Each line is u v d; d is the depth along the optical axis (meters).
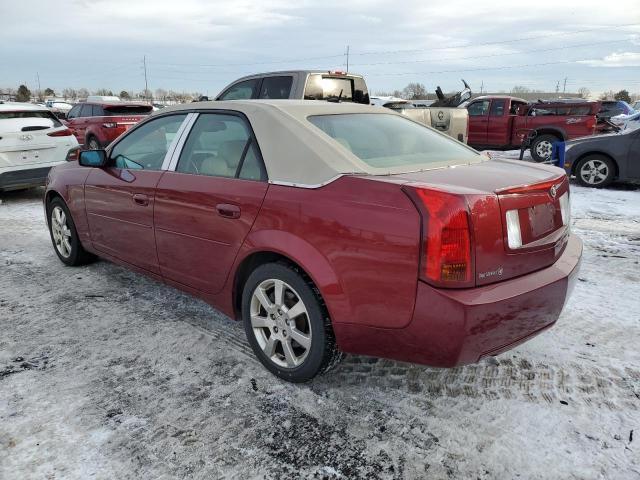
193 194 3.27
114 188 4.01
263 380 3.01
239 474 2.28
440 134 3.69
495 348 2.43
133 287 4.48
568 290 2.67
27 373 3.07
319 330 2.73
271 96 8.40
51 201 5.09
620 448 2.42
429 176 2.66
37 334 3.58
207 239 3.22
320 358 2.76
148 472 2.28
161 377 3.04
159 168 3.70
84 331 3.63
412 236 2.29
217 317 3.87
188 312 3.96
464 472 2.29
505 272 2.42
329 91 8.49
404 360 2.52
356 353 2.65
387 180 2.50
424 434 2.53
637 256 5.26
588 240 5.85
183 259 3.47
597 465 2.31
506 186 2.49
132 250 3.98
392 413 2.70
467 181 2.57
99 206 4.25
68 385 2.94
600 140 9.14
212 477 2.26
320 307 2.71
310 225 2.64
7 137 7.73
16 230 6.55
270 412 2.71
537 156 13.55
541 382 2.96
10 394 2.84
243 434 2.54
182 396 2.85
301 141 2.88
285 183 2.83
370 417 2.66
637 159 8.76
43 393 2.86
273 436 2.52
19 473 2.26
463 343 2.28
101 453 2.39
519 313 2.41
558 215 2.77
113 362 3.21
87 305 4.09
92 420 2.62
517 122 13.86
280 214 2.78
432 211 2.27
